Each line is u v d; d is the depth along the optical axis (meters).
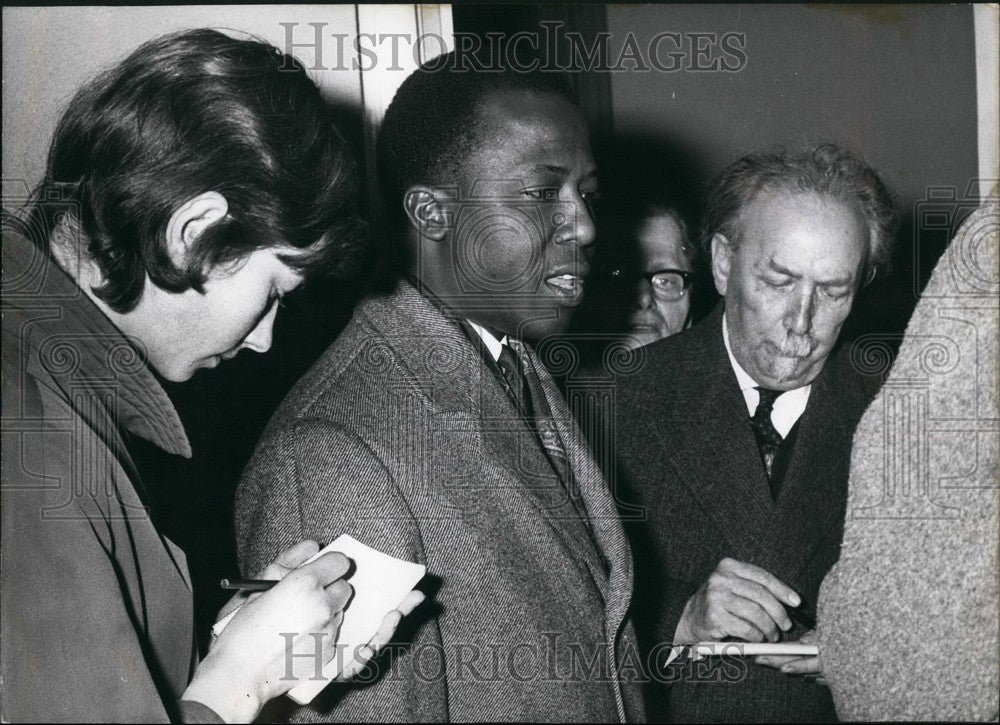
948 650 0.95
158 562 1.08
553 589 1.08
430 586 1.06
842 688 1.02
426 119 1.25
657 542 1.51
